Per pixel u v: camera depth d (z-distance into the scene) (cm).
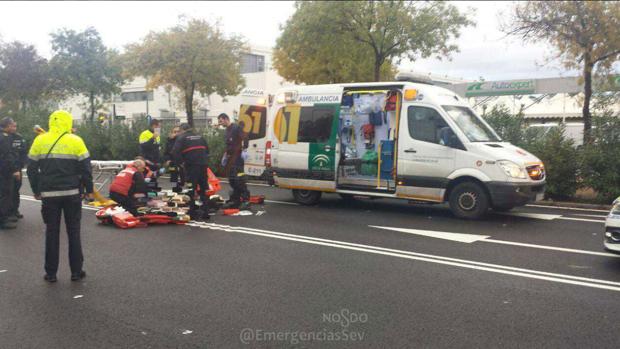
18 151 952
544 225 912
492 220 961
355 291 546
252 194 1352
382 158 1057
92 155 2319
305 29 1786
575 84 2080
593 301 514
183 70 2231
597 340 422
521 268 632
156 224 923
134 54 2252
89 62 2823
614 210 642
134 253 712
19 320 473
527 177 923
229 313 485
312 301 516
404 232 848
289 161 1156
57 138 584
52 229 589
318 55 1981
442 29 1714
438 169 972
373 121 1077
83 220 966
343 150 1114
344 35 1778
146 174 1125
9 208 915
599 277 595
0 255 714
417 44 1725
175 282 580
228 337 432
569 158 1198
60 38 2788
